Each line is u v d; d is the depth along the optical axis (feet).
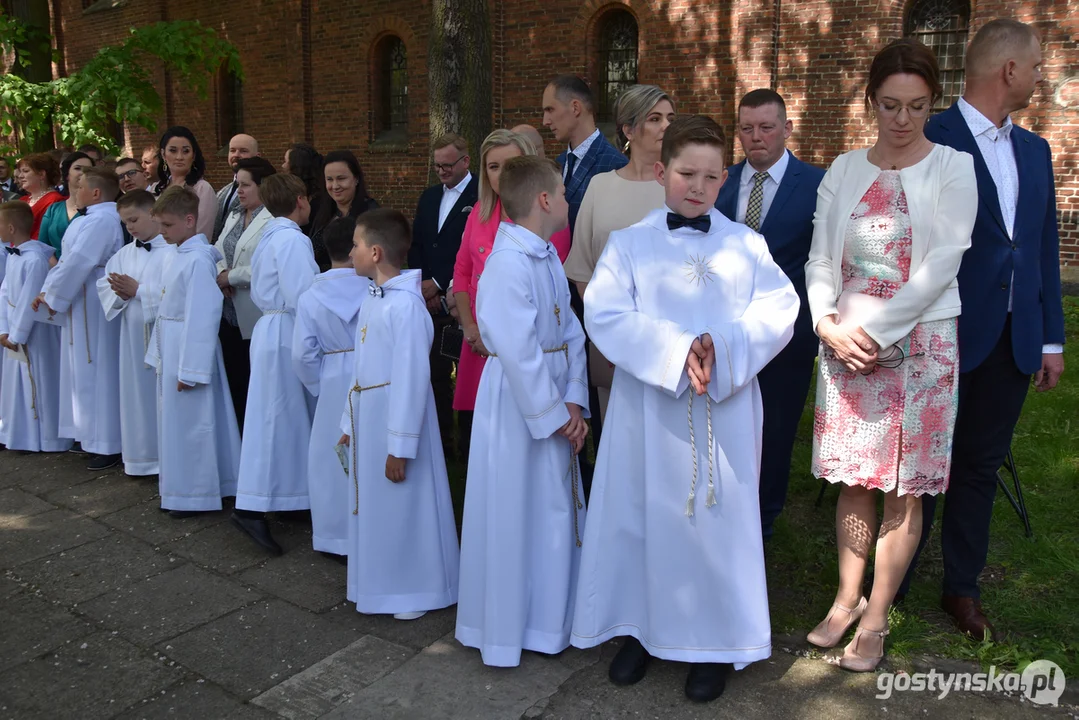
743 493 8.75
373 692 9.20
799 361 11.48
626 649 9.46
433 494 10.85
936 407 8.77
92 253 16.06
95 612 11.08
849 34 31.73
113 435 16.51
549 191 9.36
